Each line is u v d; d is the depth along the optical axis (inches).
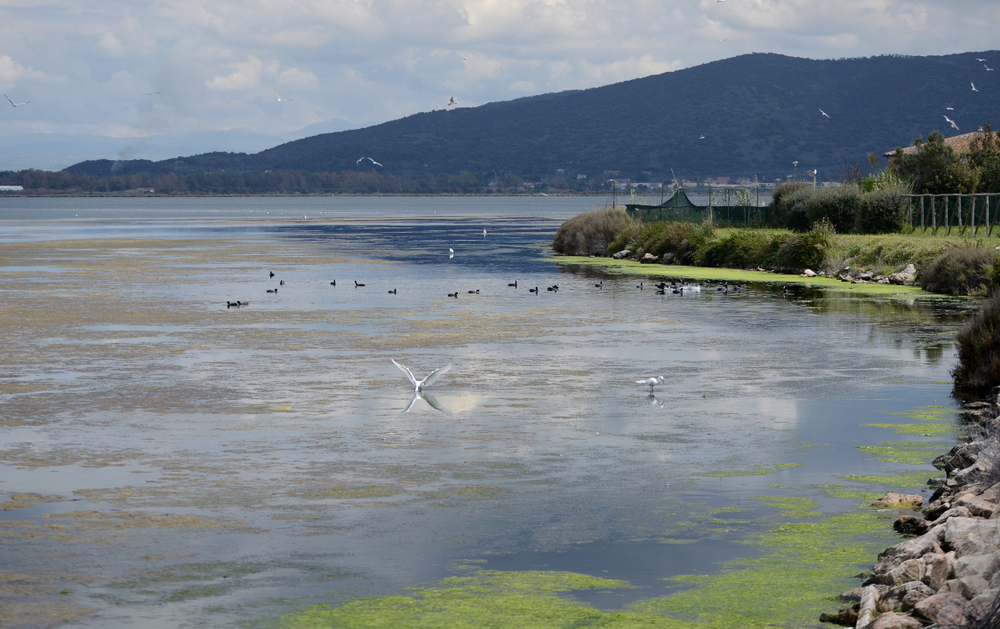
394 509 440.8
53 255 2220.7
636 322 1096.8
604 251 2314.2
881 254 1656.0
